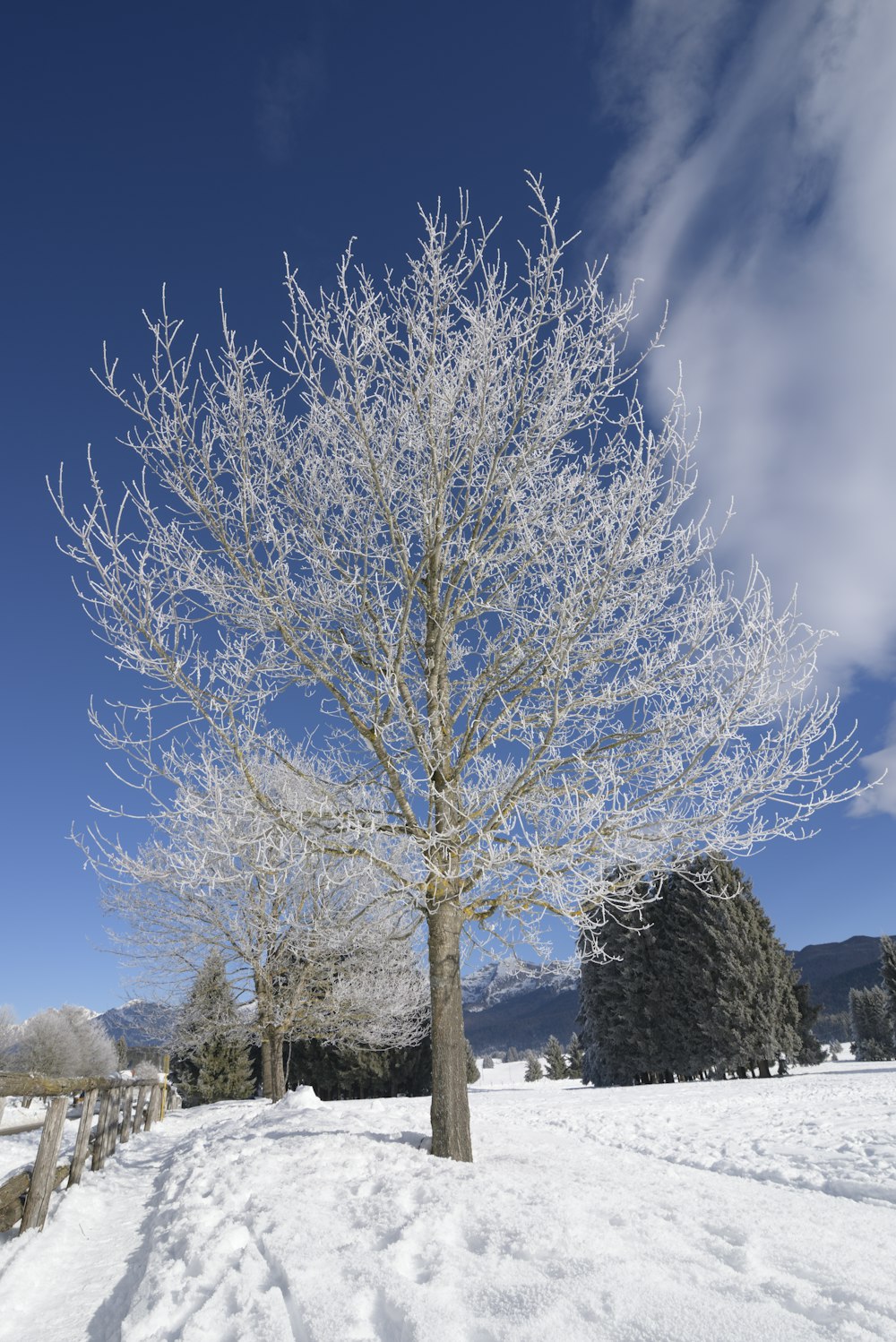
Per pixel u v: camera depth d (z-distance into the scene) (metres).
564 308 6.92
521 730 6.80
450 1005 6.53
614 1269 3.17
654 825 6.55
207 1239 4.36
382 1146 6.53
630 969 30.31
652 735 6.70
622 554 6.48
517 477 6.81
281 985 16.91
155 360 6.65
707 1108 12.86
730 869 28.67
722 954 27.58
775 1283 3.10
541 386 7.14
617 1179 5.22
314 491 7.12
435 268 6.88
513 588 7.26
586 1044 33.75
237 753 6.46
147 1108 13.78
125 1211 6.59
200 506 6.76
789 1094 14.59
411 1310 2.98
